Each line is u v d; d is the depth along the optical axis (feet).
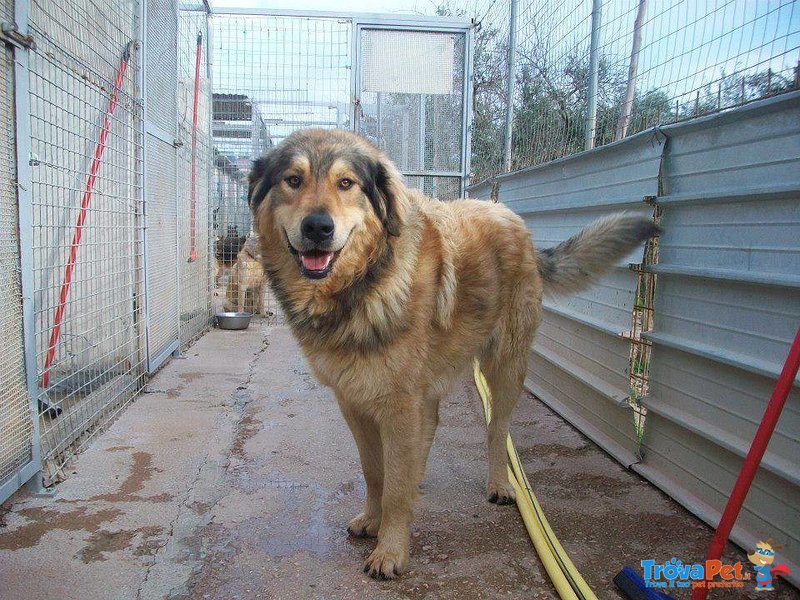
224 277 29.94
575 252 12.54
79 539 9.58
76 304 15.89
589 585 8.65
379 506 9.98
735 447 9.47
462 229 11.05
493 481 11.35
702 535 9.92
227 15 26.81
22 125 10.36
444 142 27.63
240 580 8.70
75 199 15.55
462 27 26.71
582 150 15.06
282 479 11.92
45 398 13.66
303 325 9.50
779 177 8.95
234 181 29.07
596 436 13.91
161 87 19.70
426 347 9.63
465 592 8.55
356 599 8.36
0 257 9.96
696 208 10.78
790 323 8.75
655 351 11.89
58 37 14.26
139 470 12.15
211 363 20.77
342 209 8.82
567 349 15.88
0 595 8.14
